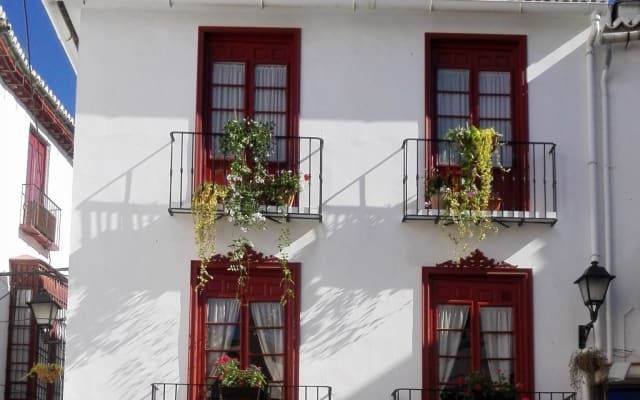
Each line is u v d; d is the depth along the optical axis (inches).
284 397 637.3
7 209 866.1
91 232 647.8
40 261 866.1
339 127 668.7
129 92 665.6
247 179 652.1
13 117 882.1
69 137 1007.0
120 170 655.8
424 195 661.9
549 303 653.3
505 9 679.7
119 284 642.8
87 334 636.7
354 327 645.3
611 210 662.5
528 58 683.4
